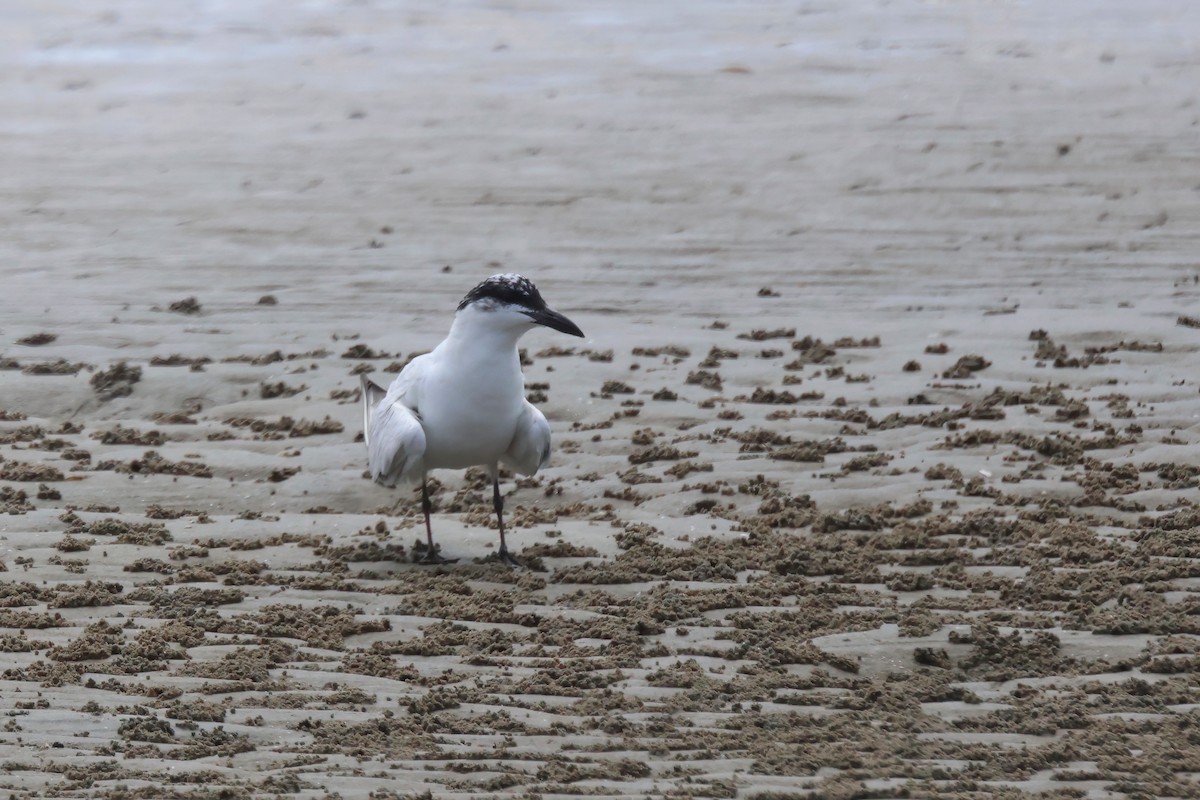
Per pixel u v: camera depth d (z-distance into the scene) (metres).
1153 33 29.98
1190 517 11.66
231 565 11.08
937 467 12.95
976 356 15.54
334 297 17.94
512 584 10.88
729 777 7.63
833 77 26.89
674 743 8.07
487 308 11.17
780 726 8.38
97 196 21.44
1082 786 7.50
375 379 15.31
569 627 9.98
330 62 28.75
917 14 32.09
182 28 31.61
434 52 29.33
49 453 13.66
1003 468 12.95
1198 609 9.86
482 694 8.83
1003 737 8.19
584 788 7.48
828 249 19.36
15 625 9.88
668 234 19.95
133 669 9.13
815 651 9.45
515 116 24.88
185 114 25.50
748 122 24.22
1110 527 11.69
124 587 10.66
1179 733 8.12
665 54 28.83
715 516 12.27
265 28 31.58
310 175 22.25
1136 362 15.47
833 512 12.19
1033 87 25.95
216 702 8.66
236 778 7.58
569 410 14.52
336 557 11.40
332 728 8.28
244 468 13.34
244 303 17.75
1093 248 19.27
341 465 13.43
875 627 9.81
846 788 7.43
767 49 29.11
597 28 31.19
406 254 19.39
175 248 19.59
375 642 9.74
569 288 18.27
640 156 22.70
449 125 24.48
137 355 16.09
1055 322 16.64
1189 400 14.38
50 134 24.34
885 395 14.75
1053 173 21.64
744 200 20.97
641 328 16.92
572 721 8.44
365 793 7.40
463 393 11.24
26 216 20.69
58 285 18.33
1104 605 10.09
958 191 21.09
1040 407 14.30
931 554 11.16
